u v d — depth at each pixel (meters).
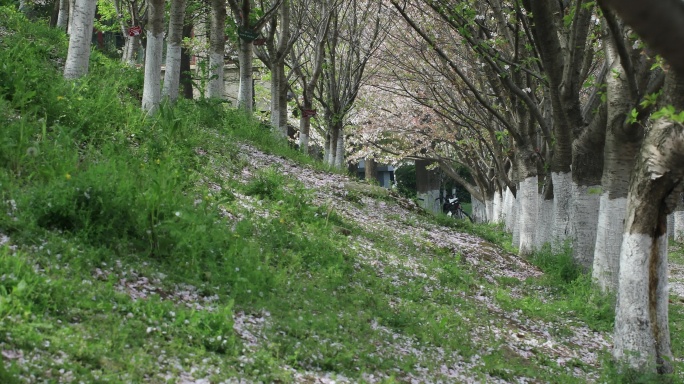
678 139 7.84
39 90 11.79
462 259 16.06
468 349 8.80
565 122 15.77
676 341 11.84
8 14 21.11
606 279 12.52
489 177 39.47
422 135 39.44
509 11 16.23
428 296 11.41
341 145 30.22
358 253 12.59
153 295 6.86
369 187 20.50
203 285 7.78
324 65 29.97
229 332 6.58
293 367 6.50
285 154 20.88
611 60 11.32
